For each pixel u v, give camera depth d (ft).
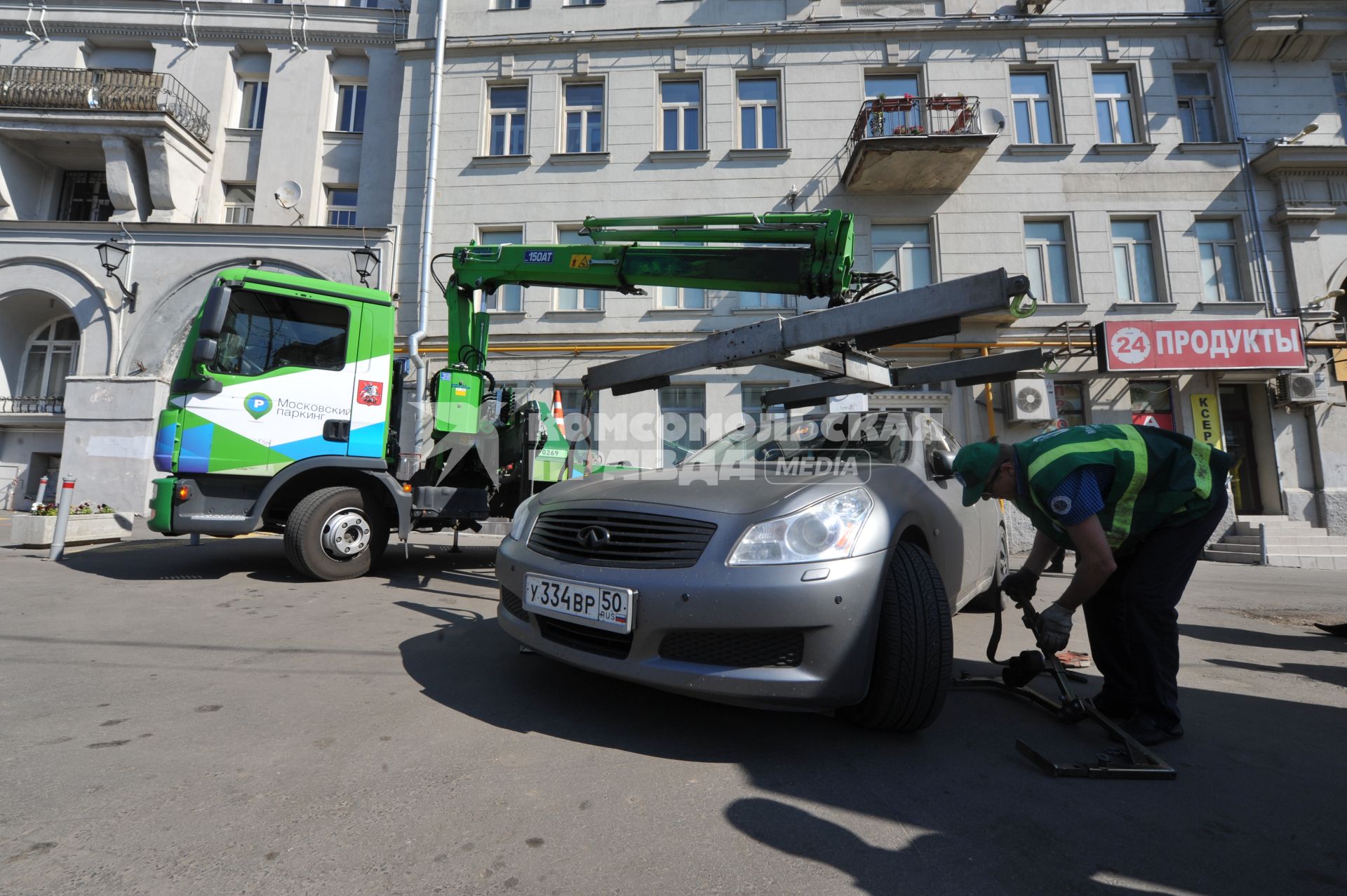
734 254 14.28
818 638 6.44
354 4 44.78
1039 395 33.94
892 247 37.55
